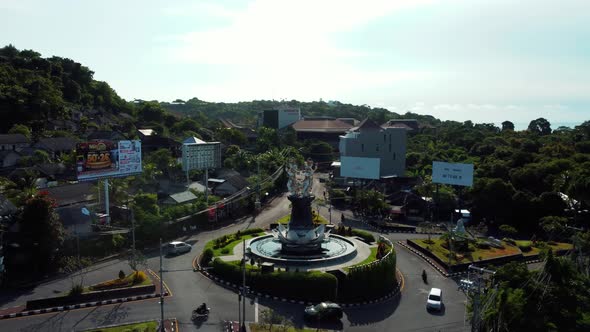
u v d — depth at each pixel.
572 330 40.06
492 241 82.94
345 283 56.41
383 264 59.50
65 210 70.44
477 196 104.69
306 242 64.81
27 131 130.75
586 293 44.28
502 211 101.06
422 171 141.75
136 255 58.94
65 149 126.94
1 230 57.78
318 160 181.25
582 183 90.19
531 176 113.44
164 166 119.50
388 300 57.53
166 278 60.00
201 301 52.62
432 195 110.06
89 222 71.38
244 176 132.00
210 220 90.50
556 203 97.25
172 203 93.56
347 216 105.19
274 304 53.09
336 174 149.88
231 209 100.19
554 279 44.38
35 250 59.28
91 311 48.84
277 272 55.62
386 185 128.62
